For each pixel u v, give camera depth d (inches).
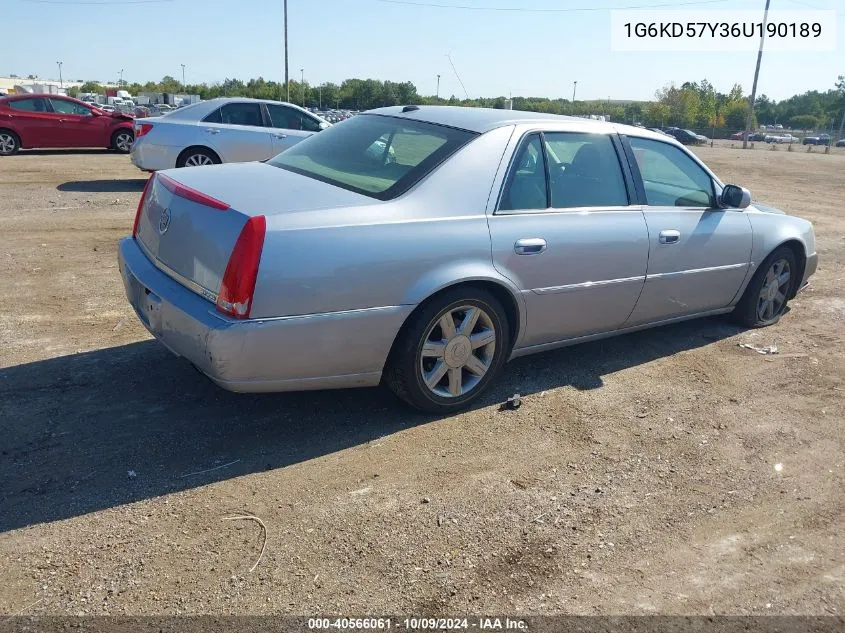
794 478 141.9
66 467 130.4
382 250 135.9
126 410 152.9
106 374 169.6
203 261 131.2
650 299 187.5
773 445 154.6
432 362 153.2
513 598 104.3
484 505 126.3
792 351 212.5
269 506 122.3
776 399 177.9
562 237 162.2
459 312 152.5
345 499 125.7
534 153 163.2
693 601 106.0
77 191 444.5
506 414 161.3
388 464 137.9
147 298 142.6
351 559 110.2
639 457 146.3
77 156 665.0
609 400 172.1
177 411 153.8
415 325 144.5
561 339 175.6
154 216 149.9
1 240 297.9
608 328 184.5
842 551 120.0
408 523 119.9
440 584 106.1
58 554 107.7
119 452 136.4
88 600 99.0
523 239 155.3
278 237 126.5
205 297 131.1
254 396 162.1
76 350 183.2
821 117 4025.6
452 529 119.0
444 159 150.4
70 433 142.2
